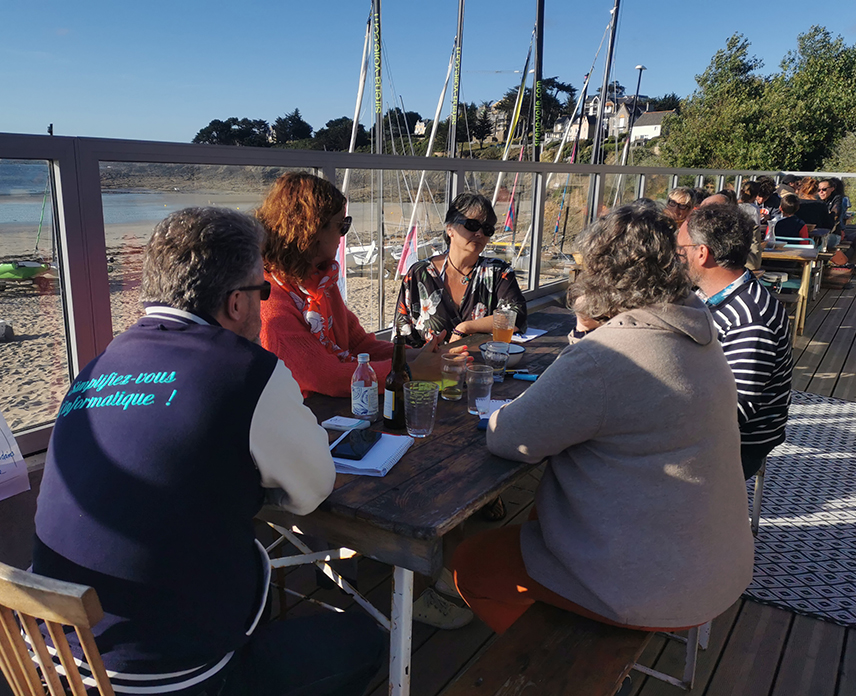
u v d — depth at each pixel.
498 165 4.25
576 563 1.37
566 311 3.41
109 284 2.06
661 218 1.36
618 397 1.27
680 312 1.30
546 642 1.40
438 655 2.01
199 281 1.15
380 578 2.37
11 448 1.82
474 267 2.90
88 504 1.02
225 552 1.08
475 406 1.89
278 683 1.23
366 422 1.76
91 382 1.13
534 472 3.28
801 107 25.55
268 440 1.10
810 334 6.04
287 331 1.95
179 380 1.06
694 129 28.12
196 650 1.05
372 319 3.55
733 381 1.38
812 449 3.63
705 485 1.31
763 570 2.50
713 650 2.07
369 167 3.17
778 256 5.64
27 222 1.86
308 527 1.45
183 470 1.02
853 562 2.56
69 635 1.05
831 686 1.92
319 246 2.00
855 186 14.56
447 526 1.26
